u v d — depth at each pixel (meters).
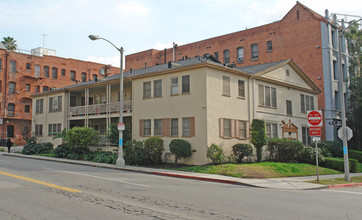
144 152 22.31
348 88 35.12
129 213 7.89
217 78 23.00
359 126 33.72
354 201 10.89
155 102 24.92
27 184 12.03
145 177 16.36
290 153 23.98
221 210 8.57
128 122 29.34
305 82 33.06
